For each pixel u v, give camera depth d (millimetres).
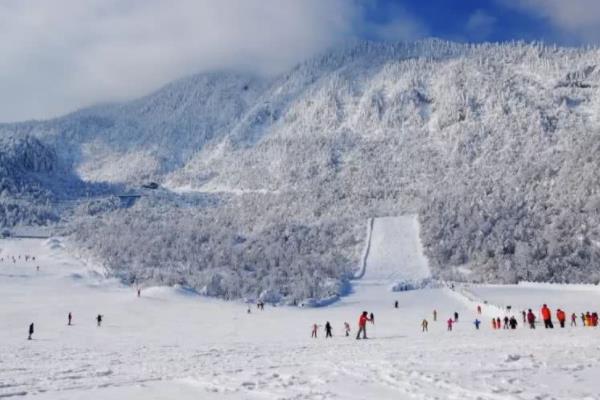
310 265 141875
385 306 88375
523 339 29188
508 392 12133
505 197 180375
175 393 12977
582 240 144750
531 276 135625
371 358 20672
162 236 179125
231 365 20516
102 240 181250
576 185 171000
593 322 41656
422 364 17375
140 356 26297
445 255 155250
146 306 79062
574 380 13711
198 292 112438
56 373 18516
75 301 84188
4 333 47094
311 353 26031
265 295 107188
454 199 186875
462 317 65625
